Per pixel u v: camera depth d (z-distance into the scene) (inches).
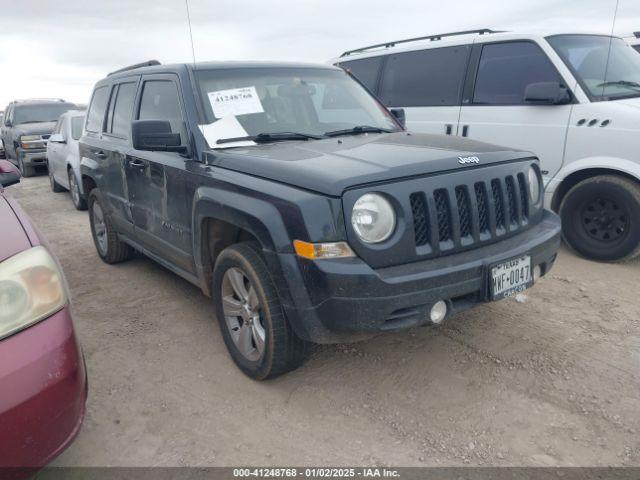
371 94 178.5
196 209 129.3
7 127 574.2
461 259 107.1
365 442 102.3
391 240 101.7
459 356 131.0
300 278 101.5
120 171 179.3
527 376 121.2
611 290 166.6
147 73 168.9
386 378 123.3
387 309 98.3
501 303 159.3
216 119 138.1
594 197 187.8
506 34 215.3
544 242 120.0
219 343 144.5
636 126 174.4
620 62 208.5
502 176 117.6
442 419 108.0
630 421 104.5
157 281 194.9
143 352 141.1
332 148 124.3
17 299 76.7
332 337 103.9
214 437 105.8
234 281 123.7
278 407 114.5
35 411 75.5
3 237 83.7
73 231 284.5
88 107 228.7
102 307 172.4
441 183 107.0
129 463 99.3
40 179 512.7
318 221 98.0
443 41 238.8
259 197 109.0
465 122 223.6
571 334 139.5
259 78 152.6
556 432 102.4
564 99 191.9
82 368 85.0
